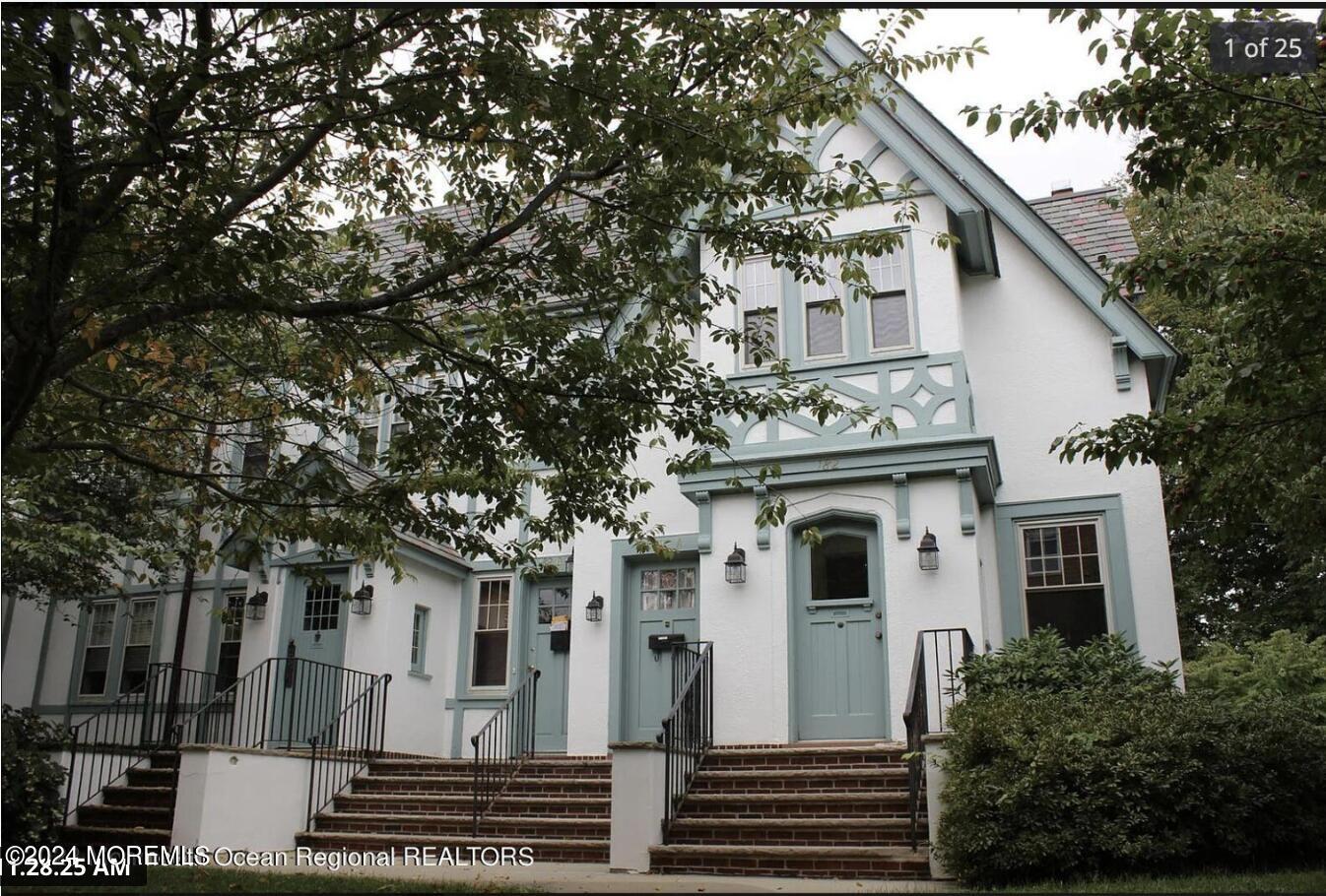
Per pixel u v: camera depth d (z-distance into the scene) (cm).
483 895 709
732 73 738
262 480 844
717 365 1312
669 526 1391
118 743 1473
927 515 1181
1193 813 762
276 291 705
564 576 1509
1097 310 1330
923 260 1276
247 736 1312
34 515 1062
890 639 1155
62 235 616
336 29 658
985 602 1254
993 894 706
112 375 817
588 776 1195
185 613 1519
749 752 1084
